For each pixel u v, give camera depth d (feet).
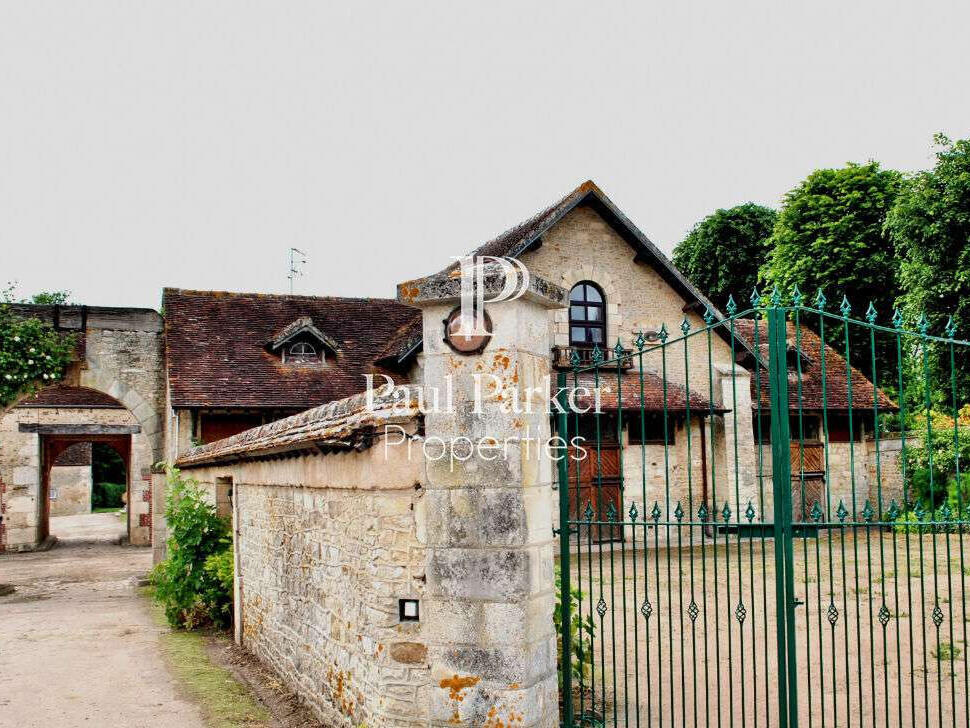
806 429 62.95
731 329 17.93
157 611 39.83
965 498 47.37
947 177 63.10
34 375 52.54
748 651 26.25
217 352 59.93
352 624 18.26
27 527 74.02
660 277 60.54
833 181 88.94
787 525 16.48
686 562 45.27
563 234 58.44
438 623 15.87
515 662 15.34
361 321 68.74
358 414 17.67
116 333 57.21
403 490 16.53
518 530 15.56
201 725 20.84
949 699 20.97
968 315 59.11
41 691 24.72
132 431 79.46
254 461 27.86
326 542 20.20
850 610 31.48
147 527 79.30
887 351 85.71
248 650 28.84
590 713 18.84
